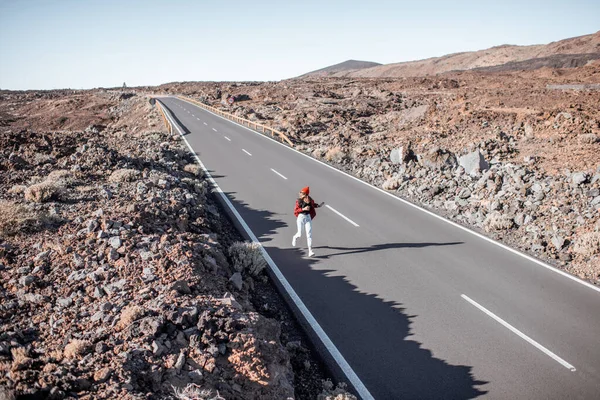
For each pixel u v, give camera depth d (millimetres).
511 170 15273
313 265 9641
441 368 6059
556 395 5426
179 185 14633
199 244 8648
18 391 3809
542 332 6781
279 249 10633
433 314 7438
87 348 4770
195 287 6609
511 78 63812
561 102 31750
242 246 9438
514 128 24812
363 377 5941
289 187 16531
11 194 11000
